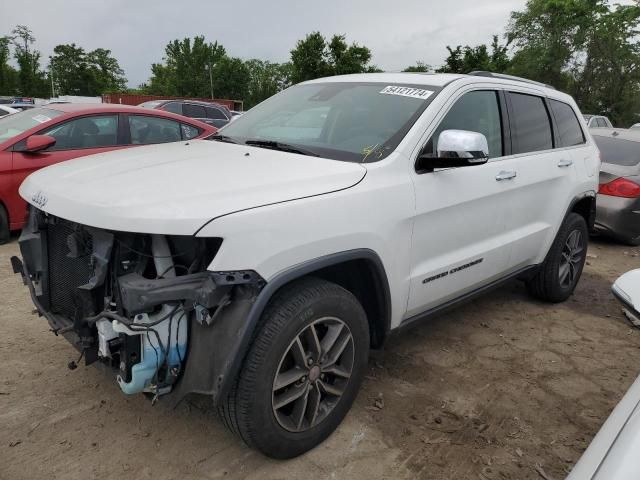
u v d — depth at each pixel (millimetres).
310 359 2561
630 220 7168
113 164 2832
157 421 2906
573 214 4801
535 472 2674
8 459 2557
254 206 2297
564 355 3961
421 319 3334
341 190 2631
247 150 3121
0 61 66750
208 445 2732
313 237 2424
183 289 2178
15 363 3400
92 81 90938
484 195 3482
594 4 40281
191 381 2297
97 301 2365
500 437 2930
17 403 2994
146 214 2162
